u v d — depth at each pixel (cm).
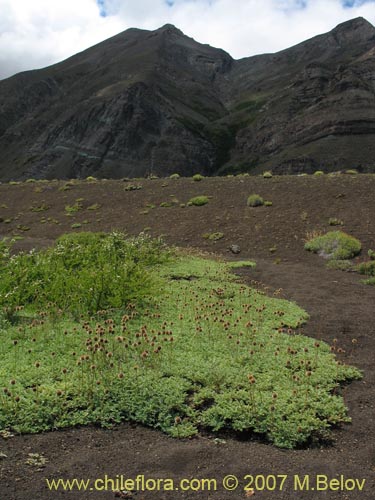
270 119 14050
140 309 1141
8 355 802
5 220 3803
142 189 4178
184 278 1678
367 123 11169
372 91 12669
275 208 3148
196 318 1058
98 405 655
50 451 558
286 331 1088
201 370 784
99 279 1164
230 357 862
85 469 527
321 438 623
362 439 625
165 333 895
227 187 3812
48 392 663
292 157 11038
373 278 1748
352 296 1499
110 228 3300
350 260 2225
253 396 689
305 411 658
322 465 553
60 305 1098
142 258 1880
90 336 889
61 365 770
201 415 649
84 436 596
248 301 1328
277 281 1759
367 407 719
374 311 1293
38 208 4066
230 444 596
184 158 13575
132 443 586
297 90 14400
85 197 4188
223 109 19238
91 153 13475
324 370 820
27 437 584
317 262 2245
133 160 13362
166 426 625
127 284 1180
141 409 649
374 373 855
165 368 775
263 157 12988
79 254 1620
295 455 577
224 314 1136
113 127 13888
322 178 3659
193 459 553
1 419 602
